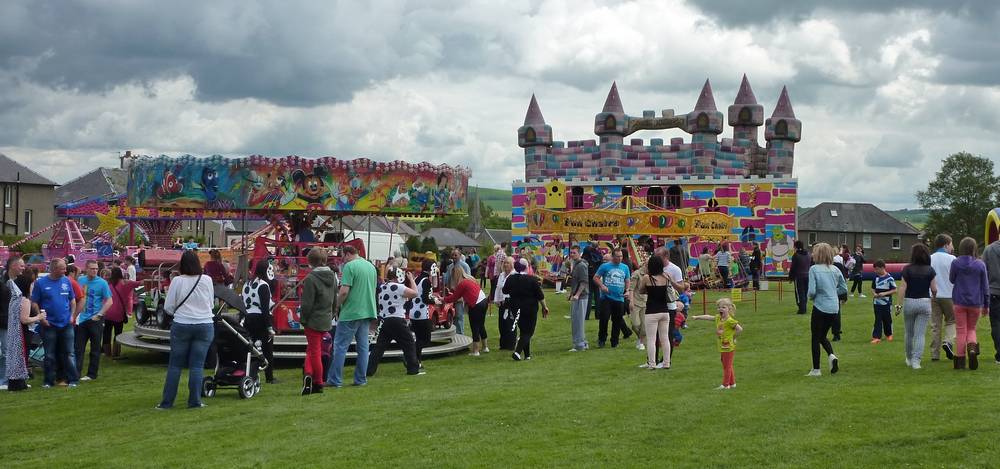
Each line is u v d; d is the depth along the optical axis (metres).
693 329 20.28
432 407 11.12
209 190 16.55
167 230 41.12
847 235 90.12
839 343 16.88
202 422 10.72
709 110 36.09
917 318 13.01
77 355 14.67
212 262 17.23
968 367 12.84
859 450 8.62
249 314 13.27
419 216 19.83
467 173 19.39
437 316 18.23
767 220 35.12
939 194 89.75
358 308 13.26
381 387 13.12
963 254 12.70
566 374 14.11
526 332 16.28
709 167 36.16
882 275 16.62
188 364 12.05
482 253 94.00
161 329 17.41
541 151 38.53
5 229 65.38
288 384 13.66
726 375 12.03
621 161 37.34
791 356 15.24
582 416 10.33
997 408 9.88
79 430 10.59
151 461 8.95
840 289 17.22
